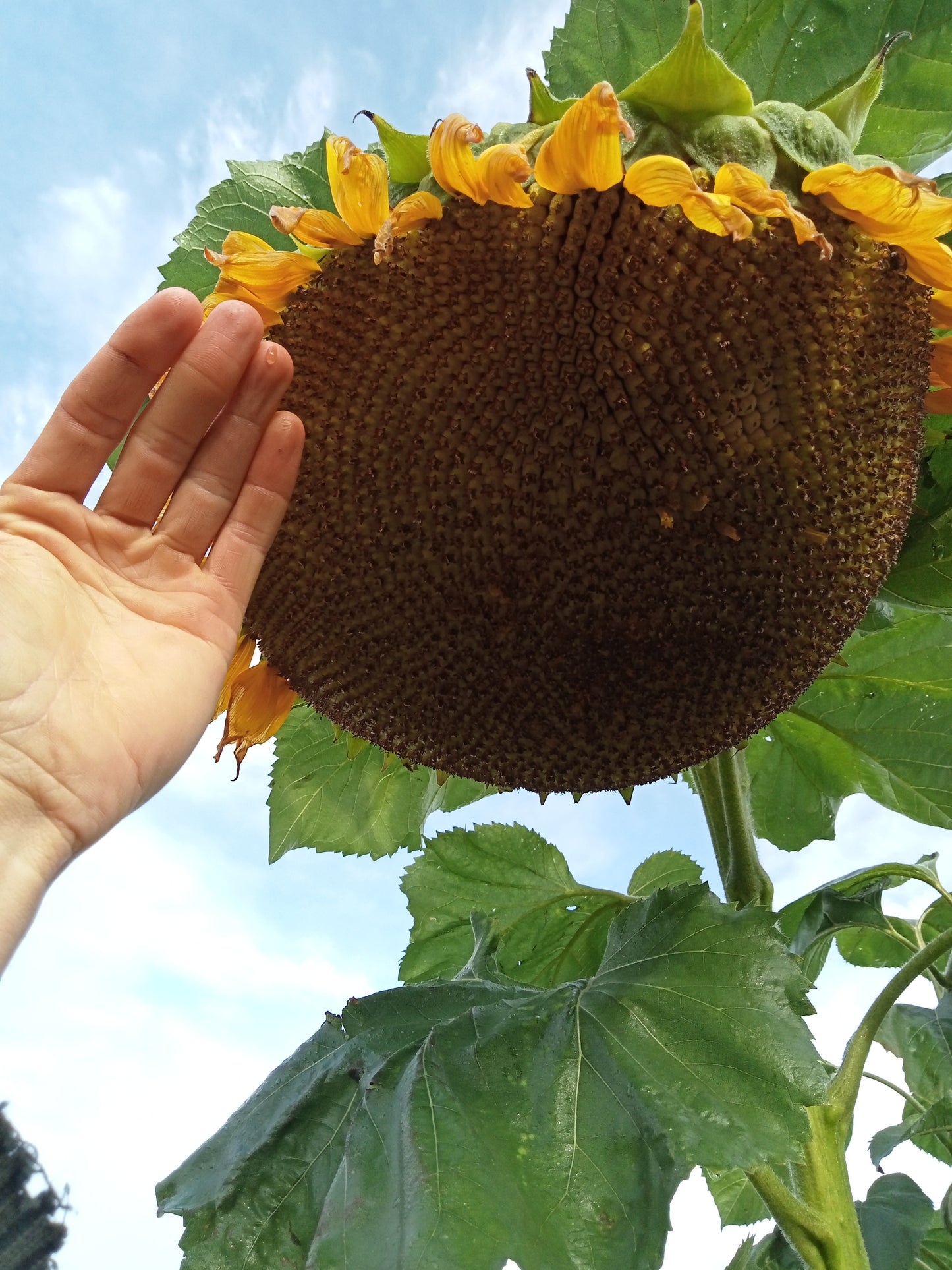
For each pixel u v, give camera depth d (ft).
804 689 1.13
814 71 1.23
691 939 1.18
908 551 1.23
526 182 0.93
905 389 1.00
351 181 0.95
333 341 1.00
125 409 1.04
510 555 1.00
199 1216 1.12
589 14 1.26
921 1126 1.60
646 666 1.05
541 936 1.75
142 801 1.00
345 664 1.12
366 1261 0.96
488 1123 1.05
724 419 0.94
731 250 0.91
